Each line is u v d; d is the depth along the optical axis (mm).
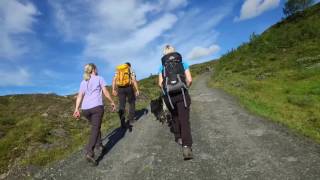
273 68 35812
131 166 7191
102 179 6637
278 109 13961
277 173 6031
